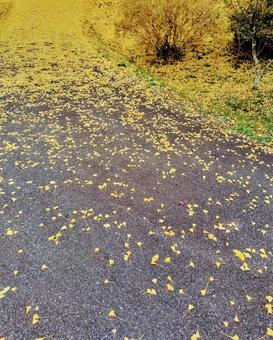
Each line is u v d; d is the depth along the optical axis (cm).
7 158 800
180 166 771
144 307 450
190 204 645
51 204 643
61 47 1714
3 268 508
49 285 481
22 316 441
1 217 612
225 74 1412
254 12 1341
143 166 768
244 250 543
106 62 1535
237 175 742
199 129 959
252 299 462
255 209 637
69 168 757
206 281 488
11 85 1280
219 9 1584
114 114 1046
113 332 421
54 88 1253
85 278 491
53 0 2273
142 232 575
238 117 1048
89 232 575
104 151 831
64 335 419
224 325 429
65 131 932
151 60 1602
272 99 1158
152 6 1538
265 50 1514
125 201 650
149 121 1002
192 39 1588
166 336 416
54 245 549
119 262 518
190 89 1289
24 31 1933
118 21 1869
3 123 982
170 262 517
